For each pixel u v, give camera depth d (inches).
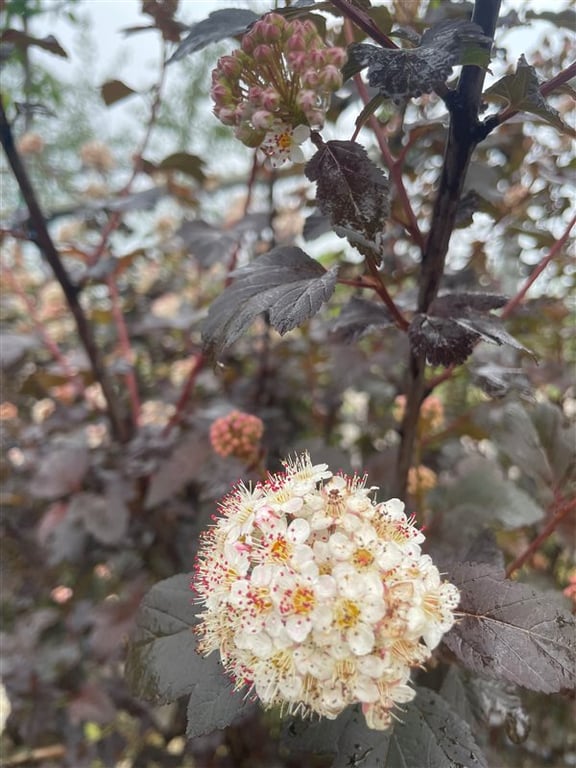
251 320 4.8
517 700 6.4
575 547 8.3
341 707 4.0
